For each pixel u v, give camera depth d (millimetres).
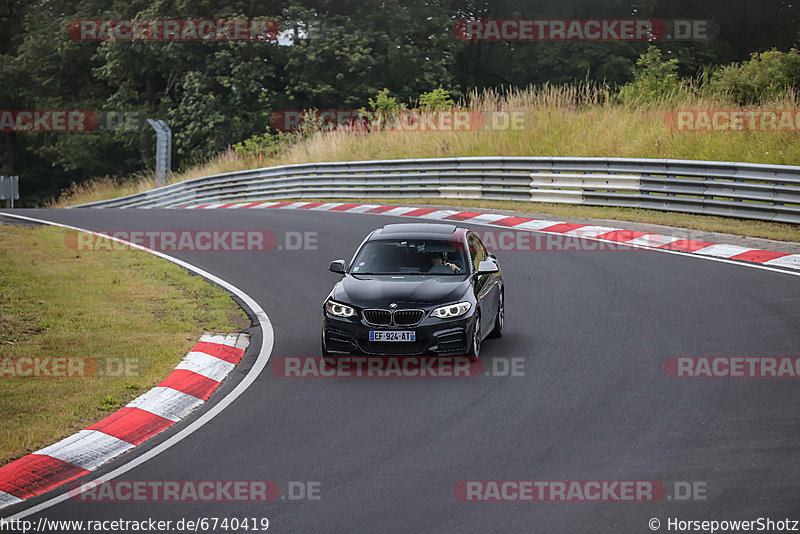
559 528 22125
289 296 53094
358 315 37719
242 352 41531
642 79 117812
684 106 98188
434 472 26047
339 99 171500
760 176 71438
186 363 38719
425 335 37156
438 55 170750
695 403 31672
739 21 199250
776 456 26391
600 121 102625
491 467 26344
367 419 31219
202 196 128375
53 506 24531
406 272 40875
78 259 63250
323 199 107688
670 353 38250
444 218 83000
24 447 29188
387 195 101312
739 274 54375
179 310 49312
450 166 96438
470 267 41031
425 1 176250
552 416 30859
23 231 74750
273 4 175250
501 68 193000
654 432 28906
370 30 166125
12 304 48281
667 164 78125
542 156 97125
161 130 152500
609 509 23141
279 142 142750
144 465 27562
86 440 29891
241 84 167250
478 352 38969
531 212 83500
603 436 28703
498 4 192375
